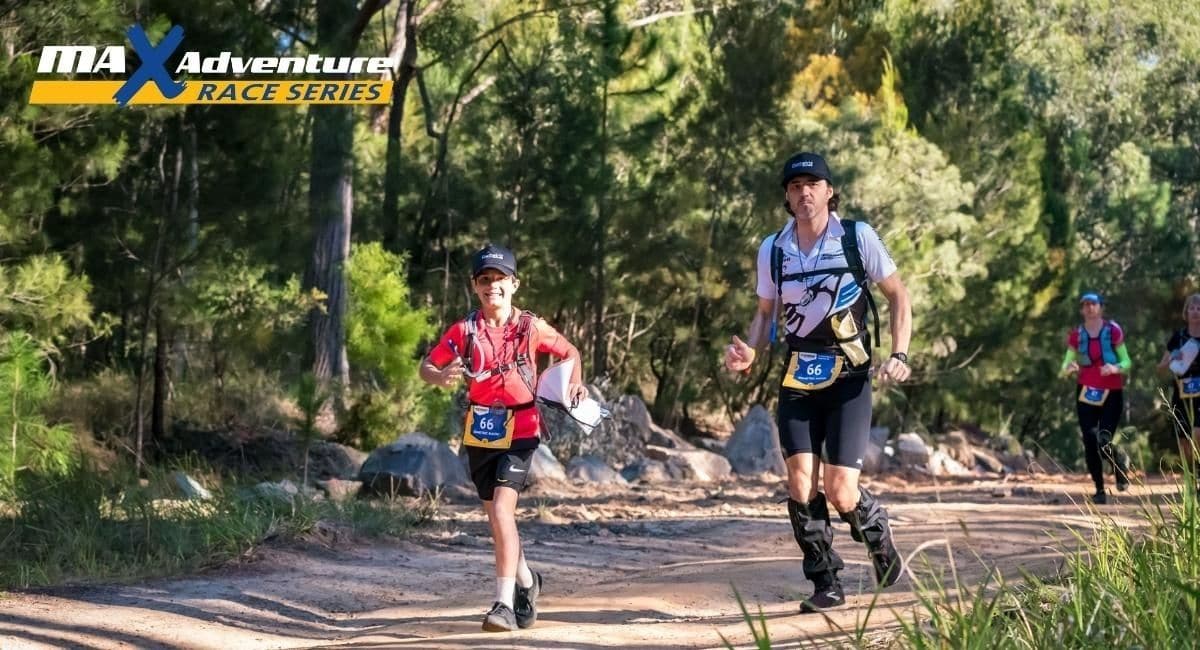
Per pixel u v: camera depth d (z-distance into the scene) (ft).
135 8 49.24
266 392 67.46
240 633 23.66
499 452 22.36
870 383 22.33
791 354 22.34
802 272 21.99
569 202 80.59
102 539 31.86
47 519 32.96
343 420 66.08
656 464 67.46
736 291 87.56
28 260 47.19
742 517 46.21
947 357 104.78
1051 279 115.03
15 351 40.42
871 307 22.25
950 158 106.73
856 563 31.17
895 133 97.81
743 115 84.64
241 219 54.54
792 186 22.02
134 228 52.85
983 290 104.94
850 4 117.39
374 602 27.73
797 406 22.43
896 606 21.74
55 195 51.70
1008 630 15.61
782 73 85.35
